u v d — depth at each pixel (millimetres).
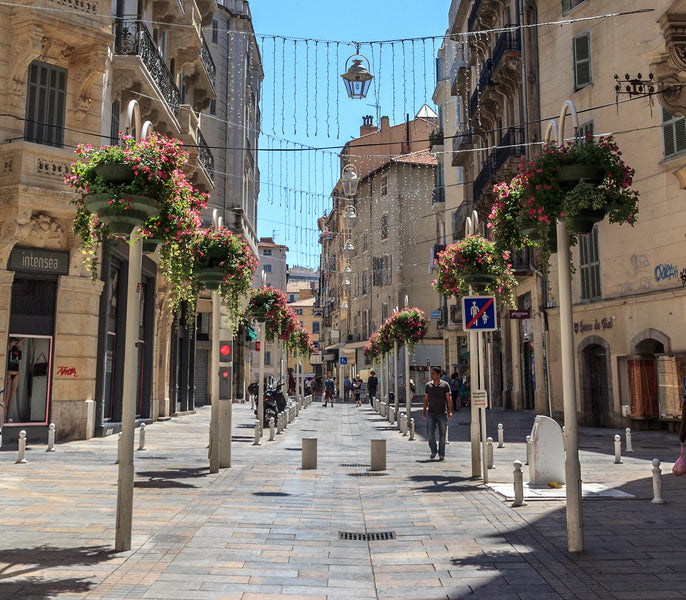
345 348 64750
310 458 12688
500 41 29562
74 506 8602
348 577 5797
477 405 11266
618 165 7039
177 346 30000
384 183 56438
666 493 9523
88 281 17781
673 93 11508
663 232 21031
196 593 5262
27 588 5266
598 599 5035
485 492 9914
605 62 23594
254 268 13172
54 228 17250
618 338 22719
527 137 27062
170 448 16172
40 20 16500
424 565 6145
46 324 17375
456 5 44625
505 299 13086
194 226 8102
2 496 9297
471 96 37969
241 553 6508
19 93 16750
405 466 13148
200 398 42750
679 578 5523
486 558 6316
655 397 21625
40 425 17109
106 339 18828
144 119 21656
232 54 40438
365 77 11227
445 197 46938
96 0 17688
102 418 18516
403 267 54688
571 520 6418
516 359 31891
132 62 19141
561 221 7004
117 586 5383
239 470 12383
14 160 16344
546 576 5668
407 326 28047
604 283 23406
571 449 6484
